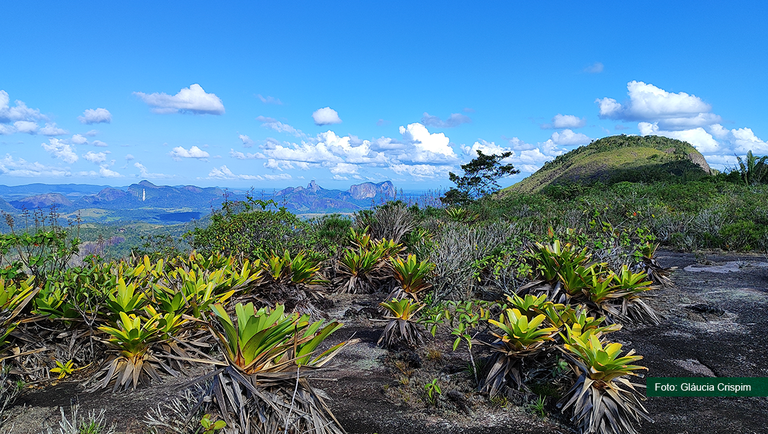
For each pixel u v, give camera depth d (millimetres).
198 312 4379
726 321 5008
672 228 11086
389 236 9734
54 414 3121
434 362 4164
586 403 2848
